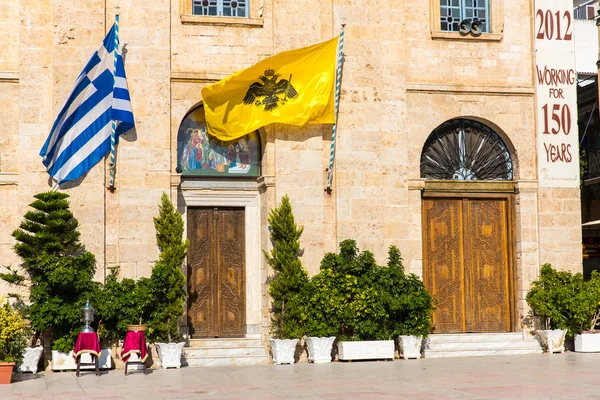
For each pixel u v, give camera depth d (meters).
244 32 27.12
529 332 28.45
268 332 26.64
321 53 26.58
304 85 26.59
